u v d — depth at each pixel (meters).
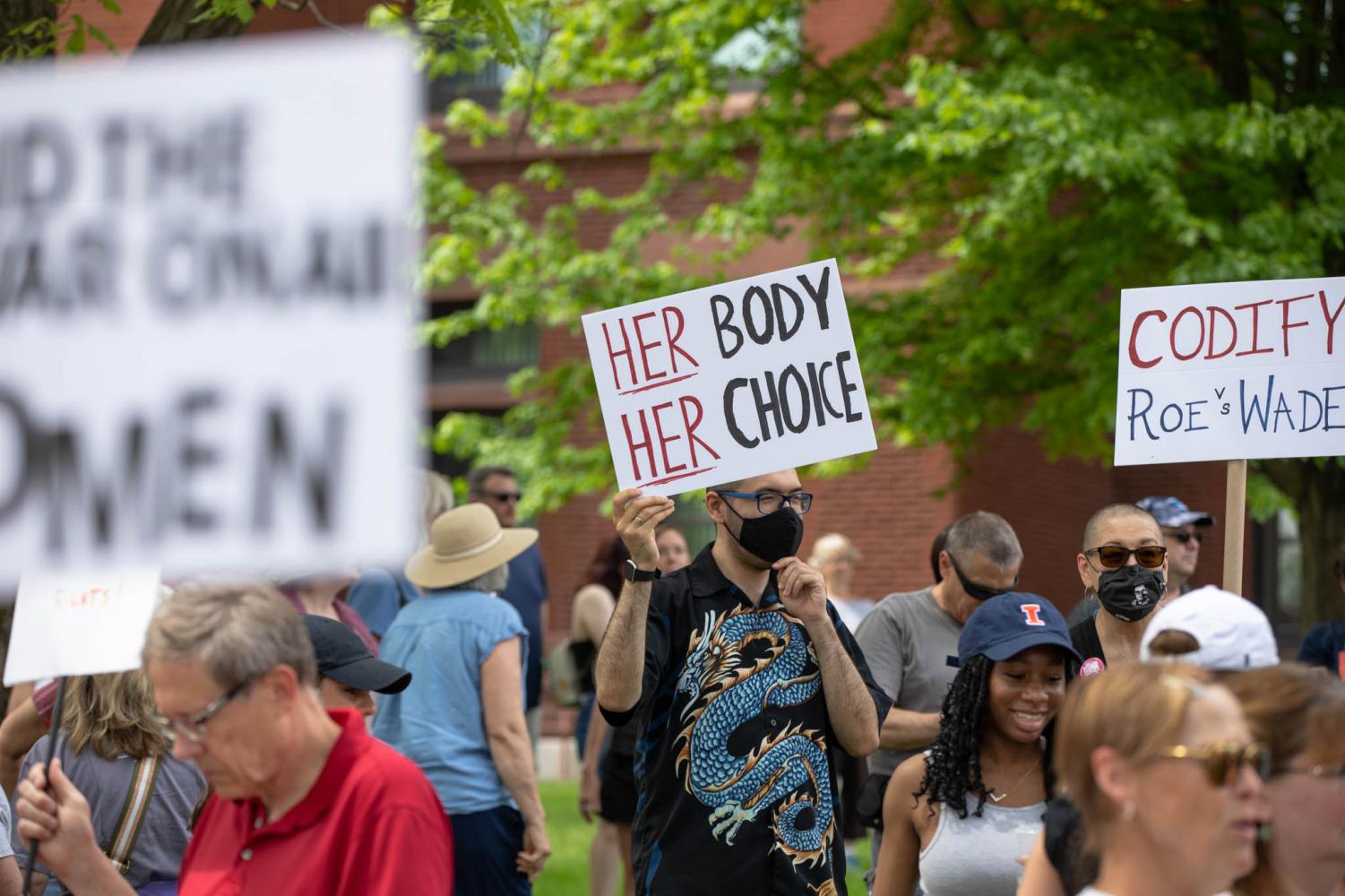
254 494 4.11
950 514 34.22
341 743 6.61
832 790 9.80
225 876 6.70
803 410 10.34
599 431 33.47
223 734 6.22
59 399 4.18
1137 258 25.42
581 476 28.61
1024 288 26.20
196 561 4.15
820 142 27.09
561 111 28.61
